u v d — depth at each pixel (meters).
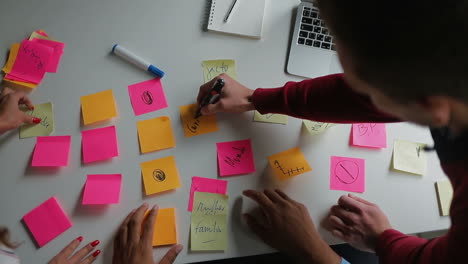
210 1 0.79
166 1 0.79
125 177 0.71
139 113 0.74
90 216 0.70
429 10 0.29
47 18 0.77
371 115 0.64
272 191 0.71
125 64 0.76
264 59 0.77
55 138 0.72
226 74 0.76
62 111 0.73
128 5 0.78
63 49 0.76
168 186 0.71
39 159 0.71
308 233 0.68
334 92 0.66
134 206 0.71
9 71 0.75
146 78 0.75
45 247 0.68
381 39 0.32
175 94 0.75
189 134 0.73
